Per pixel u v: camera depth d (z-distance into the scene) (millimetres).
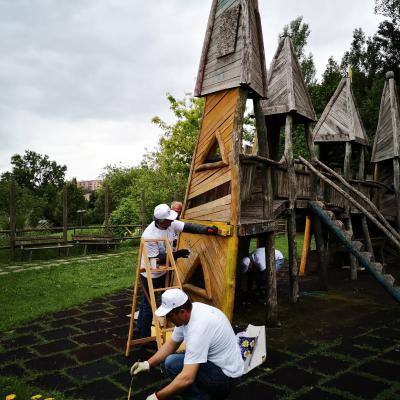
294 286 7293
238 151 5527
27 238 12500
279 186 7105
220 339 2809
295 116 7859
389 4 23375
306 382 3902
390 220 11500
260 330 4406
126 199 19250
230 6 6039
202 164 6453
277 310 6301
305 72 24312
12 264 11352
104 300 7145
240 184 5496
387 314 6449
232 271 5250
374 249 12289
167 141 20109
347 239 7309
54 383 3834
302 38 24531
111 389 3721
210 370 2812
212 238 5723
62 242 13531
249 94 6266
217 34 6219
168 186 20031
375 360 4465
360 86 21938
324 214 7703
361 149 10742
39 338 5113
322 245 8289
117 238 15203
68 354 4570
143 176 21438
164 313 2732
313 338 5250
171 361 3170
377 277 6828
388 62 22656
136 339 4859
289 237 7367
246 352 4148
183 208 6719
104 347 4797
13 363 4309
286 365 4324
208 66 6367
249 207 6730
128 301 7066
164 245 4953
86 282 8547
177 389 2648
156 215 4695
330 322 6000
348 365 4328
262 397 3592
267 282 5961
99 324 5715
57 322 5805
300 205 7590
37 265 11117
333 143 10711
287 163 7340
